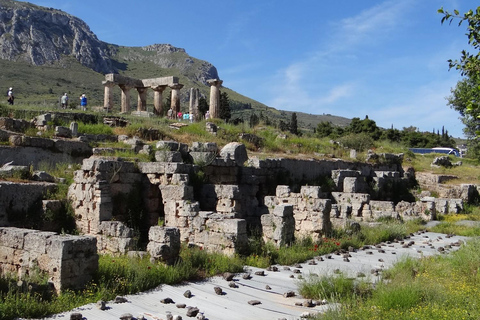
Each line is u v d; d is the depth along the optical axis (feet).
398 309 31.04
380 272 46.57
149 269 40.37
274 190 97.40
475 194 142.20
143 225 66.64
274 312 33.83
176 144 83.30
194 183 71.51
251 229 69.56
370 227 78.48
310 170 116.37
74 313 30.32
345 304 32.86
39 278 35.29
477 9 30.68
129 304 34.14
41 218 57.77
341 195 100.42
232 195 68.23
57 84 430.20
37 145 76.84
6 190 56.49
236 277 43.96
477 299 32.14
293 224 61.00
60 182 66.95
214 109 159.33
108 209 57.57
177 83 163.94
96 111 141.90
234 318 32.30
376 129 290.76
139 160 75.82
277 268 48.42
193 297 36.88
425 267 45.60
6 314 29.76
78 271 35.86
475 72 33.35
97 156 75.25
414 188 151.23
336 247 61.31
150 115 149.89
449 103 135.54
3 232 40.11
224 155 89.20
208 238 54.13
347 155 150.61
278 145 135.44
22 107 112.68
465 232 81.05
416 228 85.51
